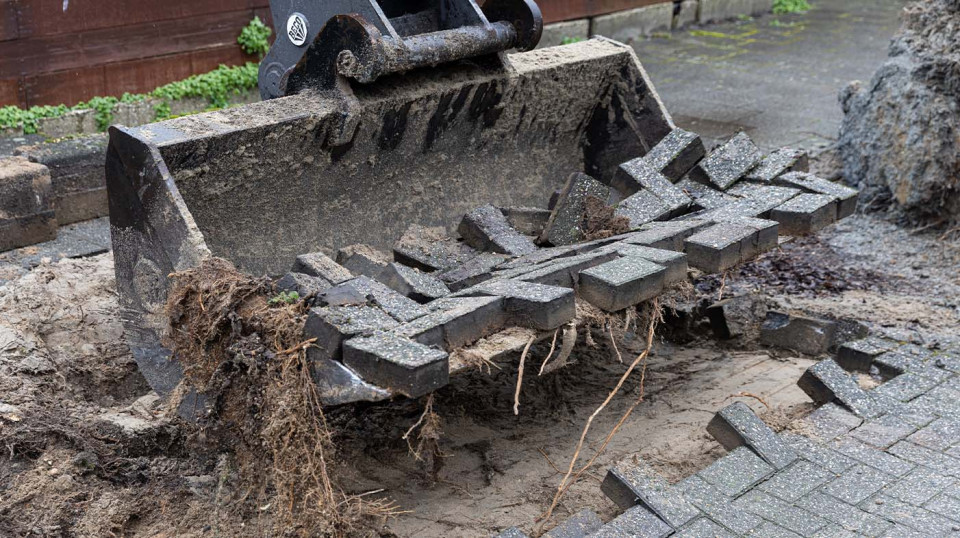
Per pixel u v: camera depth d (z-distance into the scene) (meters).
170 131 4.09
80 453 4.18
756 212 5.06
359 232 5.14
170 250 4.01
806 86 12.14
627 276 4.15
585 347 5.89
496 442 4.84
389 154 5.06
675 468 4.59
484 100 5.27
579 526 3.90
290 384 3.53
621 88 5.96
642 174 5.44
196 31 9.48
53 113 8.43
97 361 4.90
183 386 4.03
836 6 17.83
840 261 7.35
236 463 4.09
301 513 3.61
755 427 4.53
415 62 4.63
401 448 4.74
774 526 3.92
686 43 14.38
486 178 5.71
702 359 5.87
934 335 5.80
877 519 3.97
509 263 4.72
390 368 3.29
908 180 7.64
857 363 5.45
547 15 12.84
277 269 4.80
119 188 4.12
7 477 4.02
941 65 7.47
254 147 4.34
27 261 6.55
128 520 3.99
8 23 8.12
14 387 4.46
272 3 5.05
